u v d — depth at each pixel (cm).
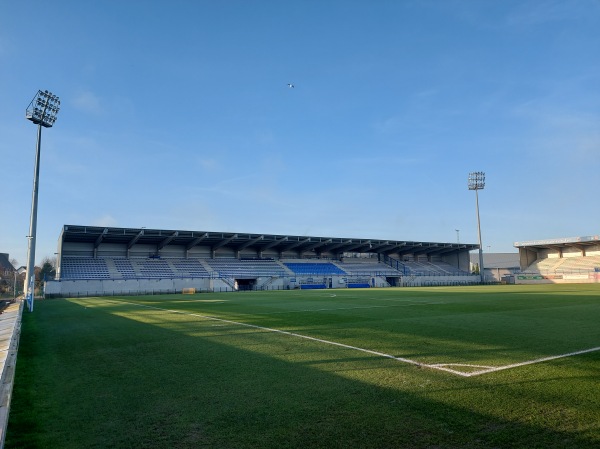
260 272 5878
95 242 5141
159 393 573
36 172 3281
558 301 2302
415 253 7938
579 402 500
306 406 504
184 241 5544
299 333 1135
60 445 403
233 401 529
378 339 1008
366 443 394
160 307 2256
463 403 504
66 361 811
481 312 1681
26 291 3084
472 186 7106
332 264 6831
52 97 3484
